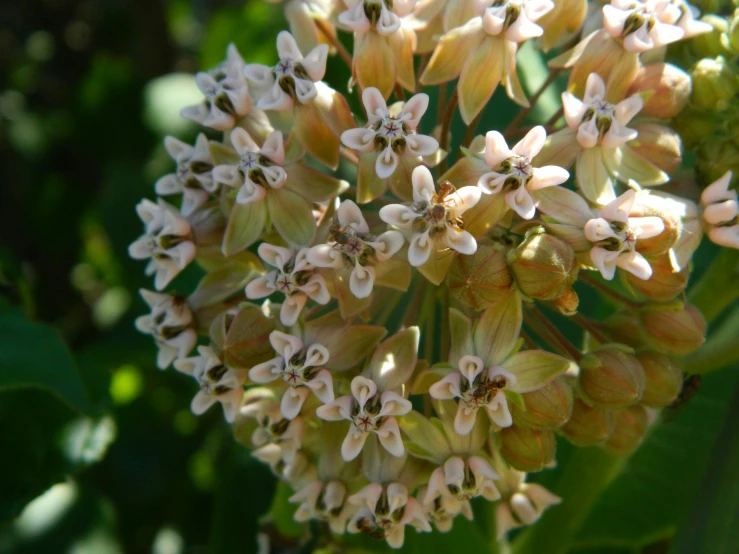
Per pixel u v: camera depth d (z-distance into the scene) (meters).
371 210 0.17
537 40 0.18
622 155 0.16
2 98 0.33
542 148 0.16
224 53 0.28
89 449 0.19
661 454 0.20
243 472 0.22
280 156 0.16
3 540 0.21
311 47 0.18
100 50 0.34
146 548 0.24
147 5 0.31
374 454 0.17
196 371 0.17
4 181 0.31
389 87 0.17
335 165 0.17
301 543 0.20
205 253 0.18
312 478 0.17
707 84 0.17
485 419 0.16
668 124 0.17
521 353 0.16
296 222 0.16
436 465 0.16
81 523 0.21
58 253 0.30
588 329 0.17
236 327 0.16
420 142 0.16
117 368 0.25
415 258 0.15
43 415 0.19
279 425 0.17
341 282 0.16
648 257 0.16
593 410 0.16
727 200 0.17
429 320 0.17
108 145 0.29
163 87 0.27
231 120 0.17
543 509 0.18
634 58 0.17
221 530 0.22
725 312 0.21
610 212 0.16
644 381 0.16
